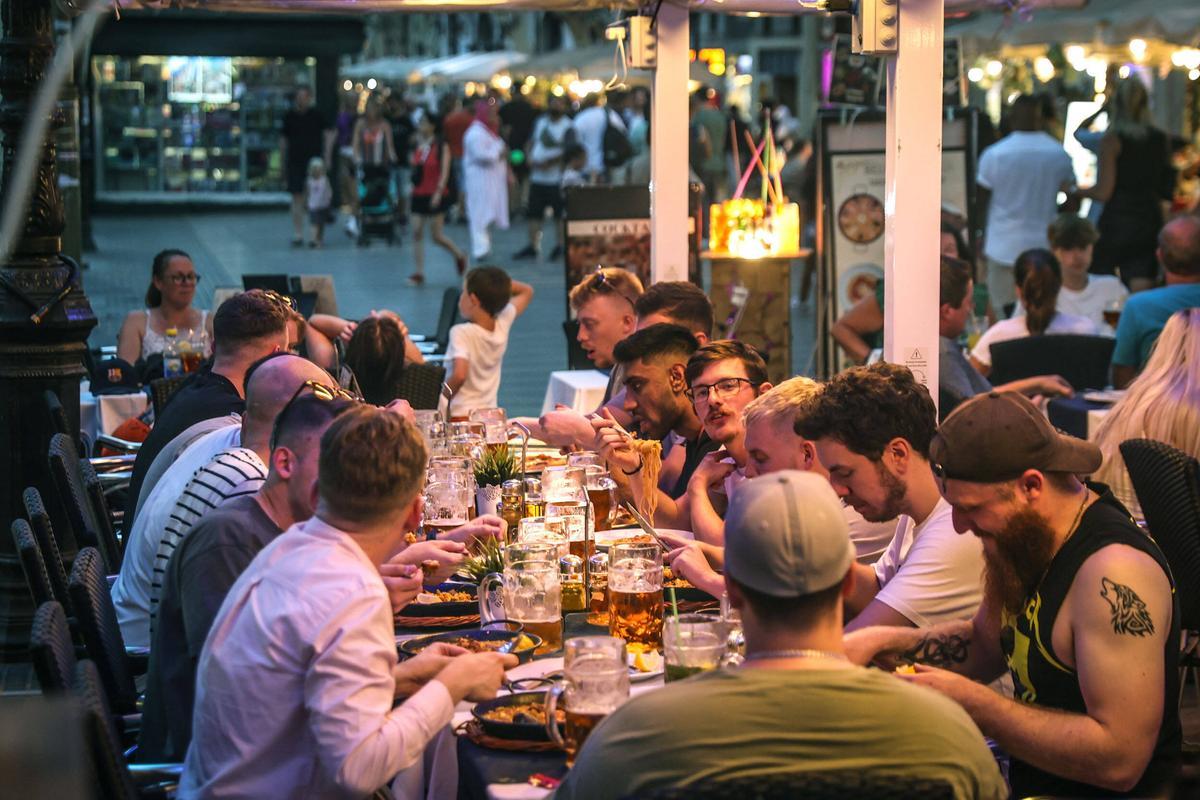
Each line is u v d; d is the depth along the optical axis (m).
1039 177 12.55
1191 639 5.30
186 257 9.00
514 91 29.23
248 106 31.55
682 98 7.88
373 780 3.07
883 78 9.80
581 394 8.54
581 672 3.03
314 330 8.61
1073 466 3.21
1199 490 4.86
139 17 20.92
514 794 2.92
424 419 6.04
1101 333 9.77
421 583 3.76
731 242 10.38
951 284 7.00
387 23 56.69
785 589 2.58
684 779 2.51
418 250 19.08
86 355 8.38
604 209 9.84
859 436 3.62
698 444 5.48
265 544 3.66
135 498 5.69
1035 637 3.27
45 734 1.87
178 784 3.44
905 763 2.53
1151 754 3.16
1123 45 15.13
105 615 4.14
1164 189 13.20
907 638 3.52
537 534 4.36
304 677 3.13
